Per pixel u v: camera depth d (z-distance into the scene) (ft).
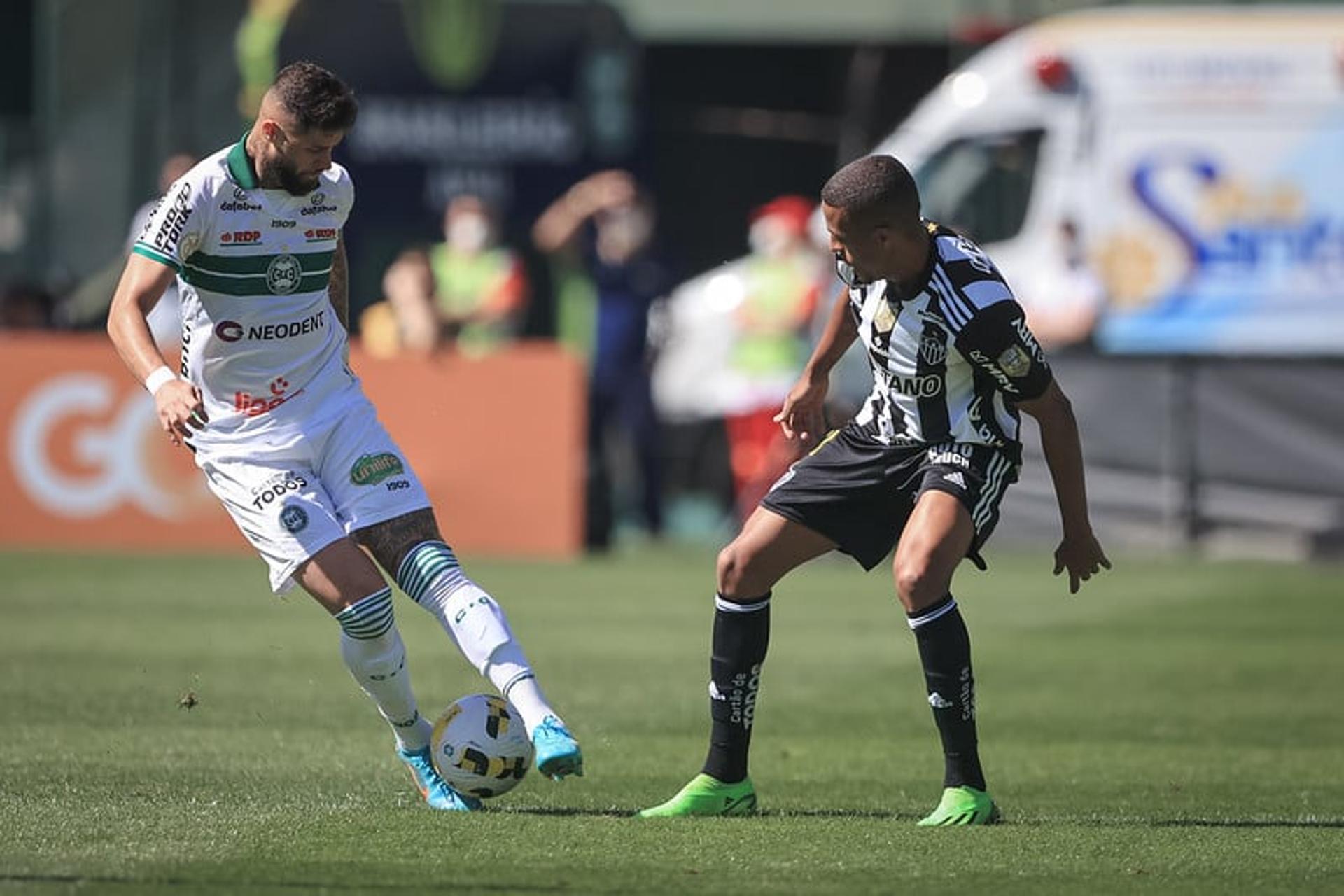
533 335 240.12
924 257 69.67
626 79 242.78
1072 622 146.72
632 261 204.85
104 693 106.42
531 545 184.55
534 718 68.85
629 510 217.15
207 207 70.18
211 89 250.78
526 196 241.96
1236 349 206.59
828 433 79.56
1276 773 88.12
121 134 254.27
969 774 71.97
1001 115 210.59
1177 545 188.34
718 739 73.56
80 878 59.77
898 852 65.87
